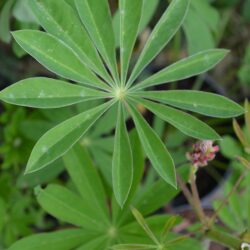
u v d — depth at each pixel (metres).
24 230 0.46
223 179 0.54
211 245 0.52
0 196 0.46
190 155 0.35
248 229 0.38
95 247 0.37
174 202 0.54
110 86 0.33
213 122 0.53
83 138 0.45
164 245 0.34
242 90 0.61
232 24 0.63
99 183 0.38
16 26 0.43
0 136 0.52
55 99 0.32
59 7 0.32
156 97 0.34
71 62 0.32
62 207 0.36
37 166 0.31
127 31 0.33
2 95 0.31
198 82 0.55
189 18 0.46
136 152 0.36
